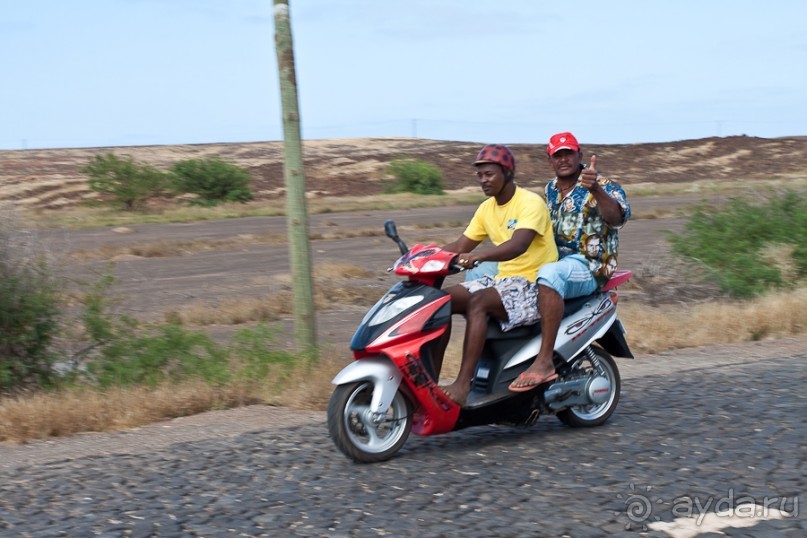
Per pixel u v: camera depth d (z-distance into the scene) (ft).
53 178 211.00
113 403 26.73
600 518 15.80
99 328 32.58
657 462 19.02
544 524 15.64
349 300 53.83
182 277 69.00
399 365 19.71
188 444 22.61
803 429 21.12
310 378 28.96
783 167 231.30
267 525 16.25
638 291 51.06
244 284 64.39
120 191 157.99
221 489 18.56
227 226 119.34
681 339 35.24
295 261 32.37
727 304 44.52
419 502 17.15
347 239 96.99
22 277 31.55
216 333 44.55
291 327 45.83
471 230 22.47
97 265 75.82
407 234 100.27
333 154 259.39
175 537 15.84
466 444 21.52
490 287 21.04
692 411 23.50
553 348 21.42
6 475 20.36
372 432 20.01
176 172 171.53
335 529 15.89
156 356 31.73
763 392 25.44
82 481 19.61
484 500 17.07
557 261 21.74
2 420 25.07
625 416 23.41
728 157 247.09
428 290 20.26
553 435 21.90
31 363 31.45
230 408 27.40
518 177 215.10
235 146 297.53
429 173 196.95
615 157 250.37
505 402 20.99
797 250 49.80
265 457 20.94
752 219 54.03
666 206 129.49
